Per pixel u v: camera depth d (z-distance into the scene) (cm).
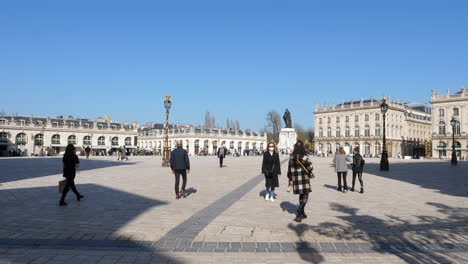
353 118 9288
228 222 679
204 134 9856
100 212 769
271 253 493
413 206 880
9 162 3181
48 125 7694
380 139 8588
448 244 544
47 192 1084
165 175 1780
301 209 691
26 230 604
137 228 622
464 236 589
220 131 10519
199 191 1147
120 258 464
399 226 658
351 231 618
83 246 516
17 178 1541
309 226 653
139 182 1418
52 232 592
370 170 2444
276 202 931
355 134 9225
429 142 8931
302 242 548
